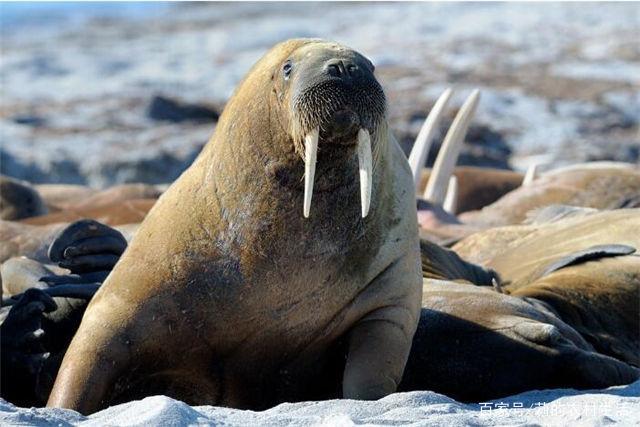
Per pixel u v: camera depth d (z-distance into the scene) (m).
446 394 18.83
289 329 17.22
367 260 17.25
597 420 14.02
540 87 104.44
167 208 17.69
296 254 16.86
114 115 97.25
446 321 19.22
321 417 14.10
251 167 16.95
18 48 156.12
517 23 143.00
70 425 13.66
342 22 156.75
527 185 45.50
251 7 193.12
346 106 15.76
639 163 81.19
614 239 24.91
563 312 21.83
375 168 17.19
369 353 17.11
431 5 162.50
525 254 26.55
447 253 25.25
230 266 16.91
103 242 20.44
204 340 17.05
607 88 104.38
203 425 13.52
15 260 23.69
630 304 22.19
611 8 148.88
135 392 17.36
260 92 17.16
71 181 77.25
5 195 44.59
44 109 101.19
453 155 43.12
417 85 104.88
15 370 18.58
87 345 16.81
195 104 99.31
